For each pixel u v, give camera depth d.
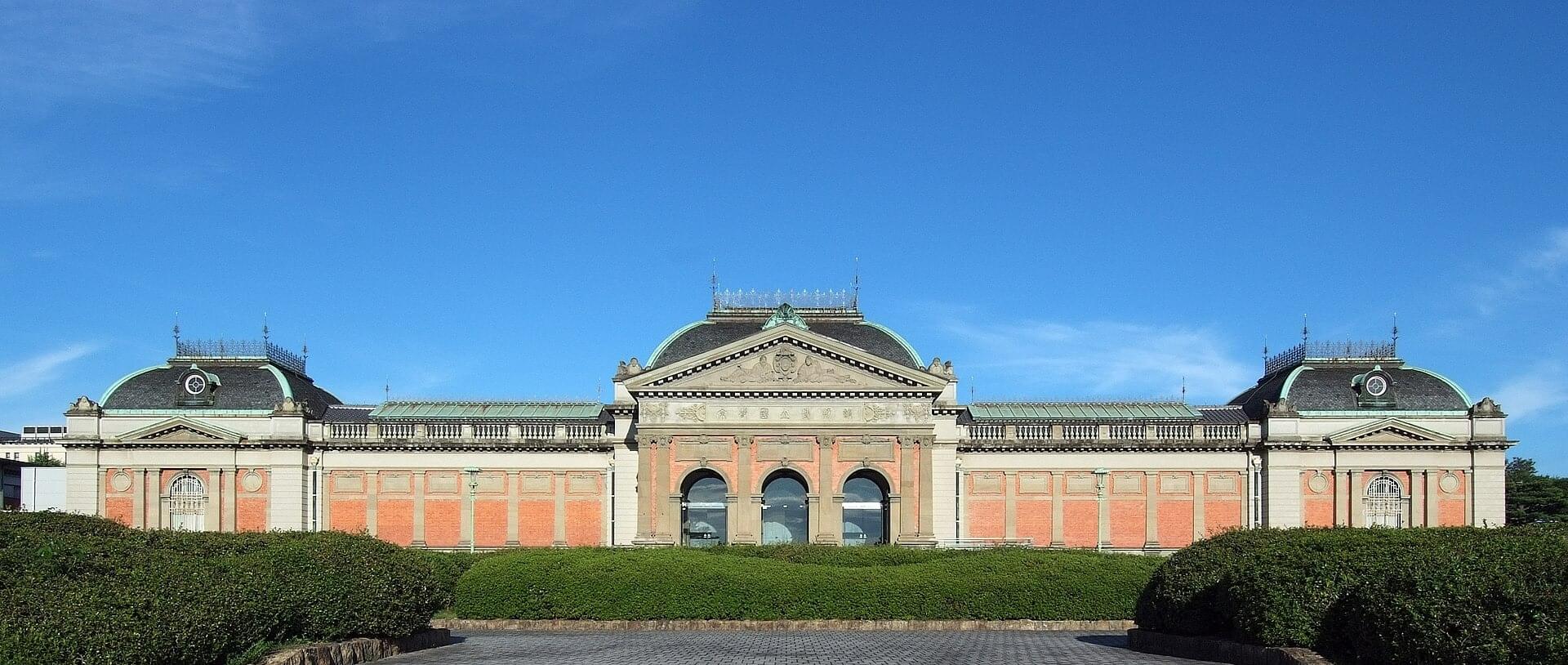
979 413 118.12
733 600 61.03
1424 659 31.95
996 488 109.50
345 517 108.44
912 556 77.12
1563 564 30.72
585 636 55.91
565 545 107.75
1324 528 48.31
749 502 100.88
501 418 113.06
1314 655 38.06
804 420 101.81
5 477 138.62
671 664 43.53
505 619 61.00
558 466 109.00
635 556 64.69
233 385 109.44
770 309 112.69
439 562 65.94
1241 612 42.34
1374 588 35.09
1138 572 63.19
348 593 44.16
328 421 110.38
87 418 106.88
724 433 101.62
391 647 46.66
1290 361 115.69
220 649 35.47
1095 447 109.31
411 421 111.94
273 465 107.00
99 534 47.69
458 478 109.00
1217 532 108.25
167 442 106.69
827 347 101.62
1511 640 29.09
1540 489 139.62
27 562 37.25
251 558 43.00
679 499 101.19
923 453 101.25
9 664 26.81
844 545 97.44
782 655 47.03
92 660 28.81
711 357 101.62
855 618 61.38
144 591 33.62
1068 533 108.88
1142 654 47.91
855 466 101.38
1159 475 109.44
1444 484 106.75
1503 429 106.44
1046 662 44.53
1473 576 31.81
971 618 61.69
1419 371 110.44
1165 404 119.75
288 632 41.81
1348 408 108.25
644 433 101.81
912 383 101.69
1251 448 108.81
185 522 106.75
